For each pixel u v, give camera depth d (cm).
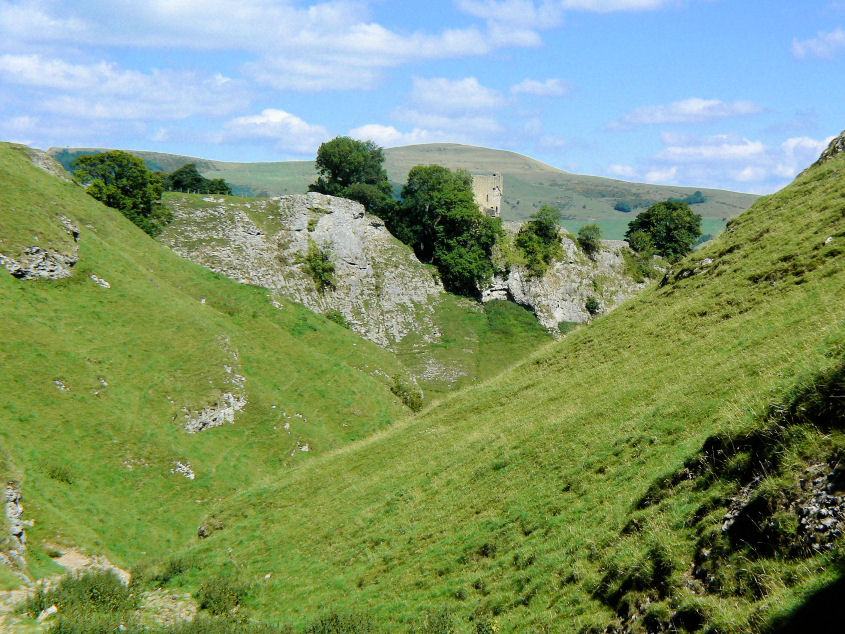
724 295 3997
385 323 14700
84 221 9188
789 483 1673
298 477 5209
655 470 2377
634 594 1834
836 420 1731
